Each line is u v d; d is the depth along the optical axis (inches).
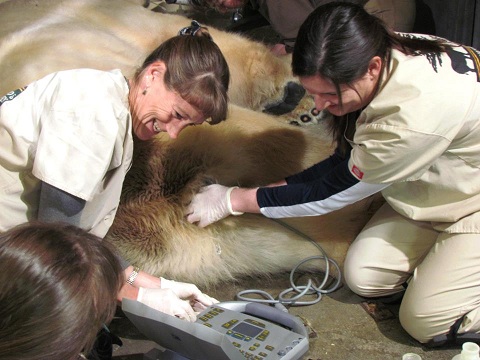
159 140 106.8
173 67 77.2
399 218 102.7
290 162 116.3
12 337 46.6
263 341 77.6
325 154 118.0
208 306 89.3
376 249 102.7
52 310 47.1
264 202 99.0
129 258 104.9
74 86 75.8
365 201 113.0
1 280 47.8
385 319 102.4
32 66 112.7
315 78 78.1
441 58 82.0
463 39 146.4
